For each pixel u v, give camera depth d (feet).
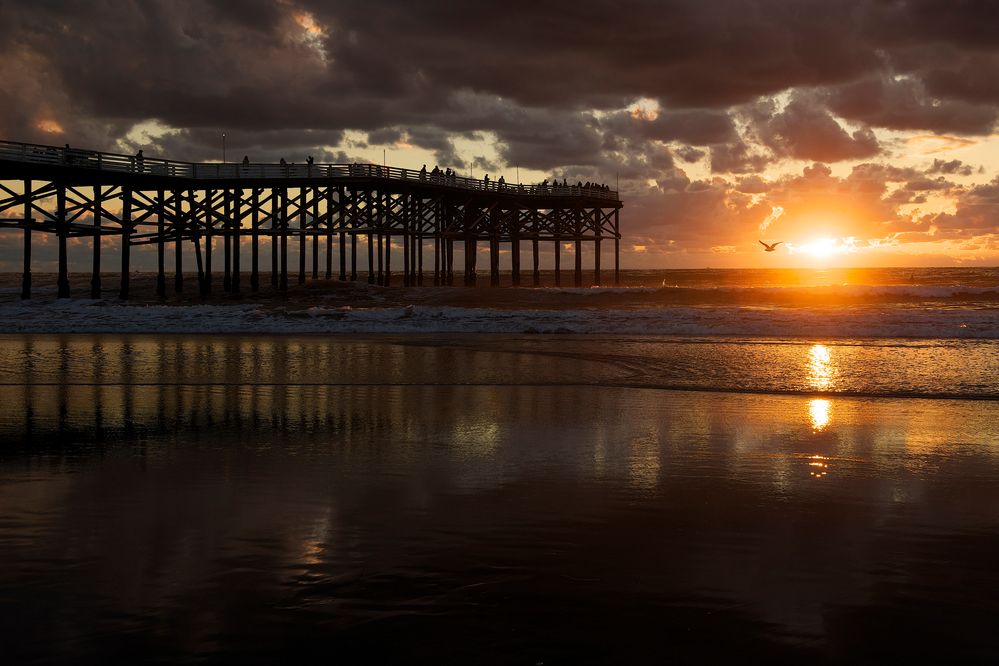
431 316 96.89
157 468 26.13
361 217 165.68
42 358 62.08
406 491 23.12
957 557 17.57
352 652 13.07
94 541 18.51
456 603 14.94
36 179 139.33
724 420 35.40
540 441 30.66
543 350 67.41
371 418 36.06
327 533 19.10
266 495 22.63
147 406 39.68
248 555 17.56
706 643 13.43
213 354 65.00
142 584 15.87
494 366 56.59
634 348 68.54
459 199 188.65
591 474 25.25
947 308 109.19
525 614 14.49
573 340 76.79
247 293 157.28
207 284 158.20
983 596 15.38
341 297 143.23
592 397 42.55
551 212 214.48
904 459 27.55
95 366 56.90
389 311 99.66
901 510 21.26
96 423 34.83
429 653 13.03
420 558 17.38
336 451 28.89
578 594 15.39
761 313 95.20
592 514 20.77
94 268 147.23
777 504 21.79
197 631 13.82
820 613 14.60
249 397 42.73
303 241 162.30
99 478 24.72
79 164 135.03
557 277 219.00
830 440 30.86
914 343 71.46
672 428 33.45
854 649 13.26
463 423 34.76
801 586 15.85
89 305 128.06
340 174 157.48
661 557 17.47
